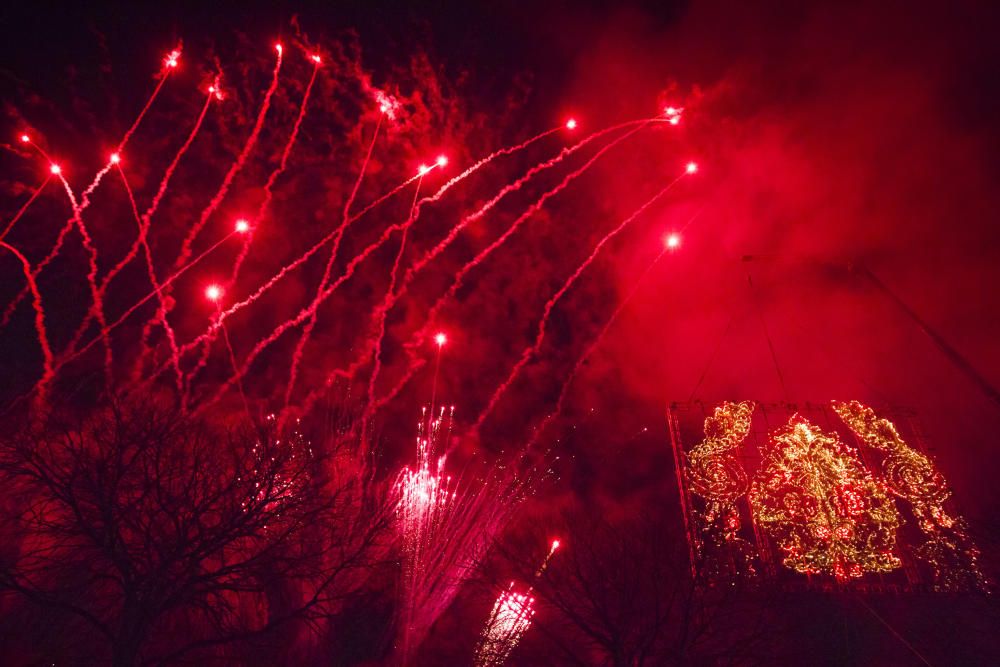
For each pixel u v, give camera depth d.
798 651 14.69
